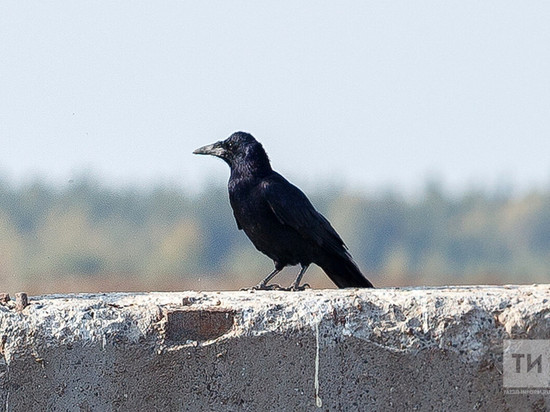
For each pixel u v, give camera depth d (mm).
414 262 99250
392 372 10336
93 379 10398
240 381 10398
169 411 10414
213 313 10430
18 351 10375
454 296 10414
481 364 10328
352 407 10359
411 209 104688
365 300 10445
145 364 10422
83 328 10398
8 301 10734
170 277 53125
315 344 10352
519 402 10328
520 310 10320
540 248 102812
